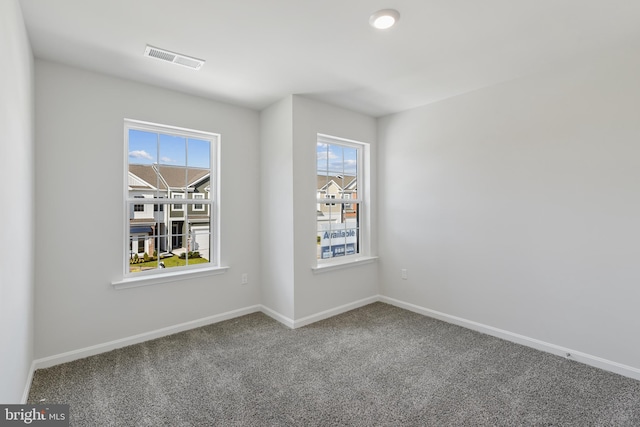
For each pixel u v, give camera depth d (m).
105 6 1.78
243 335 3.02
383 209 4.04
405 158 3.77
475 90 3.11
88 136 2.59
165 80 2.81
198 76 2.74
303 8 1.82
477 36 2.14
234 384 2.19
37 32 2.03
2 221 1.36
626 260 2.28
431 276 3.53
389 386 2.16
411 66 2.59
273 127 3.46
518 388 2.14
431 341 2.88
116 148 2.72
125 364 2.45
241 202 3.54
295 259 3.25
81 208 2.56
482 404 1.97
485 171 3.05
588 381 2.21
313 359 2.54
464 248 3.23
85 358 2.54
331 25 2.00
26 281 1.97
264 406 1.95
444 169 3.39
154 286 2.93
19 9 1.72
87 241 2.59
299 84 2.95
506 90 2.89
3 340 1.41
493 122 2.98
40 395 2.04
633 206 2.25
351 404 1.97
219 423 1.80
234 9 1.83
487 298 3.05
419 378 2.26
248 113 3.60
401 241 3.83
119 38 2.13
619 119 2.30
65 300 2.49
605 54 2.35
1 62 1.33
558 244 2.60
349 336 3.00
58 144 2.46
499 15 1.91
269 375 2.30
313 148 3.40
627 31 2.07
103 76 2.66
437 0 1.76
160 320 2.97
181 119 3.09
